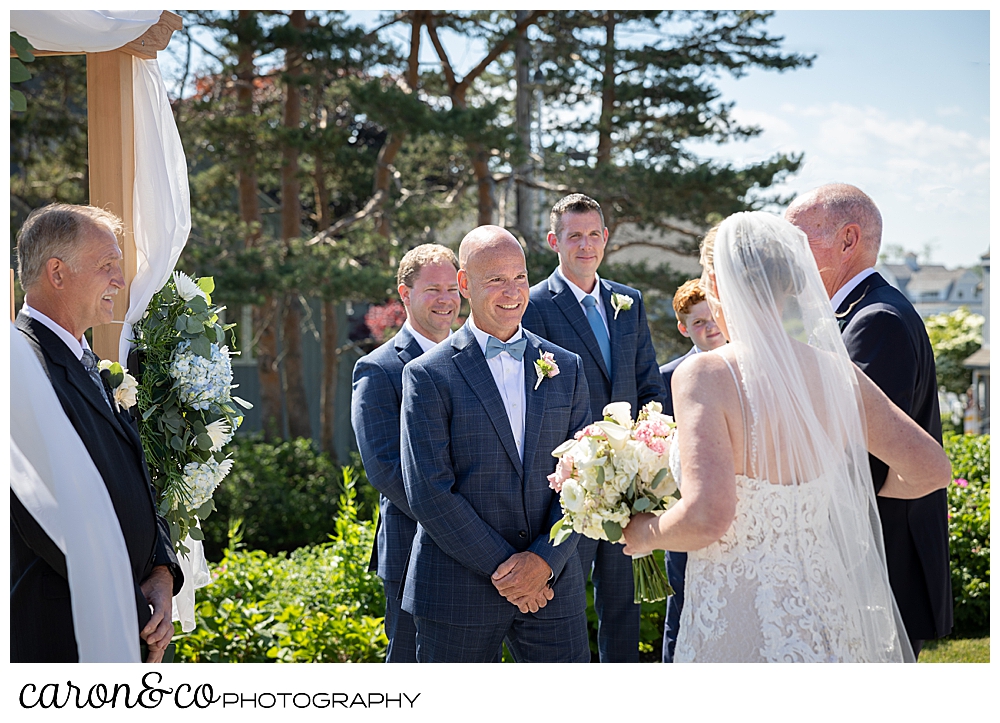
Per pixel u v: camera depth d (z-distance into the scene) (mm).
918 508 2660
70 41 2936
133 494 2473
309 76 10031
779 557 2018
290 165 11602
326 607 4465
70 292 2416
